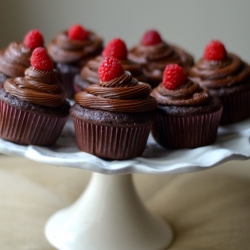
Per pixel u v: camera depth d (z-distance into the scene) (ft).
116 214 2.15
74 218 2.19
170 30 3.13
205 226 2.24
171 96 2.03
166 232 2.20
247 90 2.23
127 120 1.89
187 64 2.58
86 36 2.59
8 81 1.96
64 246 2.12
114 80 1.92
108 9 3.14
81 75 2.33
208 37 3.10
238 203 2.36
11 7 3.10
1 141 1.94
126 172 1.84
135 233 2.14
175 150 2.04
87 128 1.92
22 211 2.30
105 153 1.93
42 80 1.95
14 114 1.92
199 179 2.54
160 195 2.43
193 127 2.01
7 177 2.52
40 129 1.94
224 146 2.04
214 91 2.20
